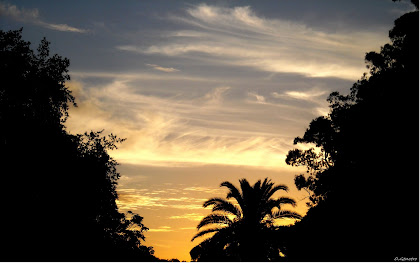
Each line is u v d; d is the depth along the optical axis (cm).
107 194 3588
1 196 3016
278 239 3553
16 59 3294
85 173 3403
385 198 3325
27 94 3319
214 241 3578
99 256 3316
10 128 3167
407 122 3706
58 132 3422
